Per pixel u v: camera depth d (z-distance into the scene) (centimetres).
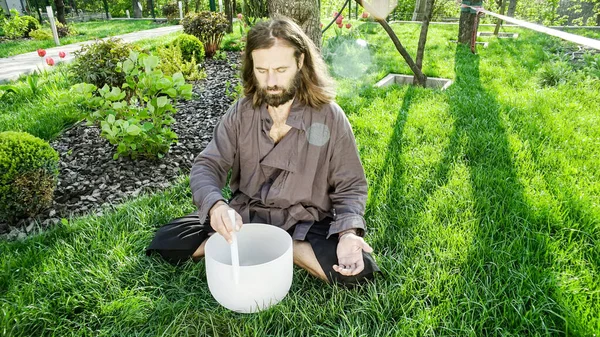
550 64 565
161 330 154
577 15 2009
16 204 239
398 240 201
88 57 432
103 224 226
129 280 181
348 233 170
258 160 179
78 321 162
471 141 309
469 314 153
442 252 188
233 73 635
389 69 601
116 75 425
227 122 182
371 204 231
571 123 344
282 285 155
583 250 189
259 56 154
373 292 166
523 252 185
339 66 617
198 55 680
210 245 164
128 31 1457
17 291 173
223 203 164
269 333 155
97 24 1892
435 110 389
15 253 204
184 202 250
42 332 154
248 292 150
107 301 170
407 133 337
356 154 184
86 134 364
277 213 185
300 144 174
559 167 269
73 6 2750
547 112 371
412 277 174
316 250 172
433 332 147
